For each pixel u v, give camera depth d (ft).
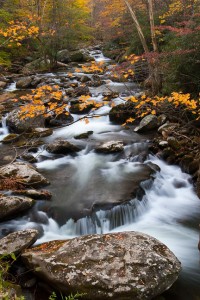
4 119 30.73
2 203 16.40
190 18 32.99
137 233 13.79
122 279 11.37
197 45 25.40
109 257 12.18
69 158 24.43
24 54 64.90
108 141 26.63
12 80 48.49
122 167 22.81
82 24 83.76
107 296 11.09
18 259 13.47
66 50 67.51
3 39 53.93
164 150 24.43
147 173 21.75
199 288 13.16
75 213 17.16
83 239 13.26
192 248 15.81
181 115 27.94
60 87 41.60
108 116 32.45
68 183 20.43
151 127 29.07
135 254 12.34
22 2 60.70
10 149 25.57
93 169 22.52
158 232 17.20
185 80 27.63
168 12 41.55
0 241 13.97
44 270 12.14
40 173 21.88
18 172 20.07
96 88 41.52
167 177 22.33
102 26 79.97
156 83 32.04
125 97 36.01
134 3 56.75
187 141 25.04
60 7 62.49
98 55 73.26
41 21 53.26
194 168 22.25
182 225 17.95
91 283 11.29
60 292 11.82
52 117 30.96
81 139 27.81
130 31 53.26
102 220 17.17
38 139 26.84
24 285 12.45
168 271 12.03
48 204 17.95
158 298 12.01
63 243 13.71
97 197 18.57
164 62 29.01
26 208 17.17
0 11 54.75
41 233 16.07
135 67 34.55
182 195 20.98
